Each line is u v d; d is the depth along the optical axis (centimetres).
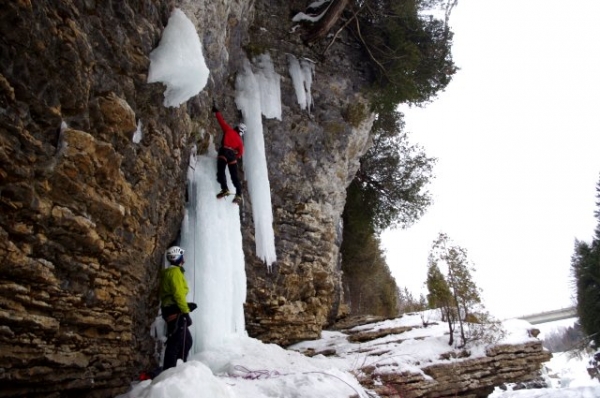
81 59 400
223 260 771
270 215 978
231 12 871
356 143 1264
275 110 1072
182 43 568
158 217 602
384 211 1722
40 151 361
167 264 660
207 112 807
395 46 1258
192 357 666
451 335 1012
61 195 391
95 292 452
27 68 341
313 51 1194
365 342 1045
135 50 504
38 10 343
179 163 662
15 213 341
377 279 2028
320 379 638
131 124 487
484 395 987
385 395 813
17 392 379
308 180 1113
